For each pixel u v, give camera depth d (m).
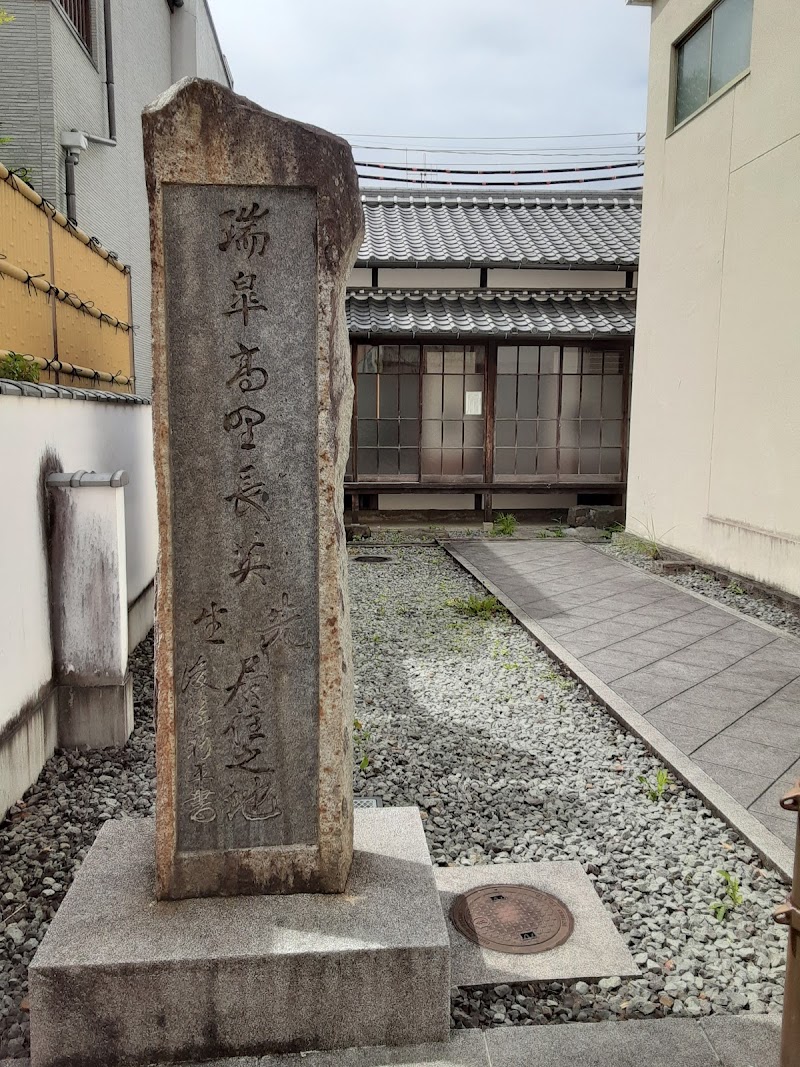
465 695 5.39
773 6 7.61
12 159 7.93
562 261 12.66
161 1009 2.36
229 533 2.61
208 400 2.56
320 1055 2.40
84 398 4.89
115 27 10.03
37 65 7.85
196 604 2.62
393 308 12.40
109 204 10.01
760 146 7.88
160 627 2.57
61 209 8.20
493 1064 2.35
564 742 4.62
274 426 2.58
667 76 9.84
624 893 3.17
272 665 2.64
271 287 2.53
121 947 2.39
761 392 7.99
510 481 12.76
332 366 2.56
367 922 2.51
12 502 3.77
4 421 3.68
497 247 13.08
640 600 7.85
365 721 4.93
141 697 5.23
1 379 3.88
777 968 2.74
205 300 2.53
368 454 12.60
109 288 7.15
